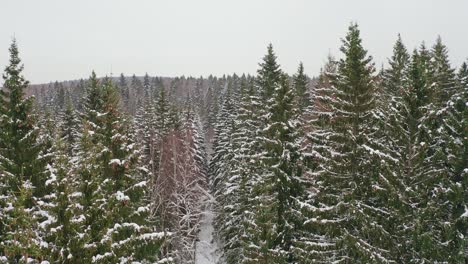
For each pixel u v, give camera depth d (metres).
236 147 33.56
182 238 27.97
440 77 27.69
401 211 17.88
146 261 19.05
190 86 188.00
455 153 17.92
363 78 19.48
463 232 17.64
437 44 35.62
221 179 36.66
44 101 122.00
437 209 17.69
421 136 18.58
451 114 18.75
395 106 21.00
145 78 166.12
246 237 22.50
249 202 25.22
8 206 15.66
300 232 21.55
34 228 14.29
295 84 40.03
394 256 18.56
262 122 27.95
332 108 19.75
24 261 12.77
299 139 24.64
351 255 19.52
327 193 20.03
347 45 20.14
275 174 21.00
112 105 20.22
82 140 16.33
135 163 20.28
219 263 33.06
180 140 36.62
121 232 17.25
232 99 52.50
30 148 18.16
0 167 17.14
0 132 17.97
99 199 15.13
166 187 30.73
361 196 19.33
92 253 14.01
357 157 19.28
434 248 16.89
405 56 38.22
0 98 18.23
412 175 18.75
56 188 14.14
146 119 46.16
